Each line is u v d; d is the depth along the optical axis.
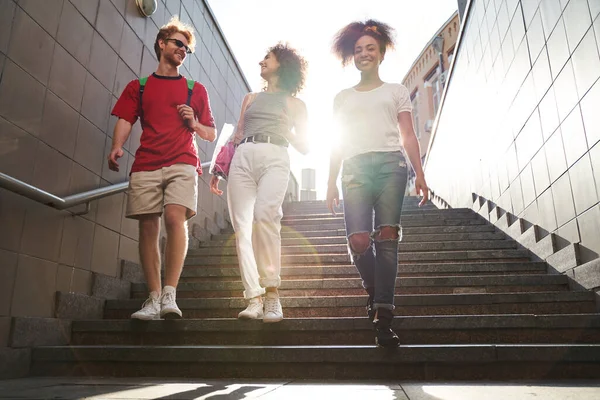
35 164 2.38
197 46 4.95
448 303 2.60
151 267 2.43
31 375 2.07
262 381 1.84
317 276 3.43
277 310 2.22
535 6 3.59
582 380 1.75
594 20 2.65
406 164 2.09
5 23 2.22
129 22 3.53
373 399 1.27
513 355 1.84
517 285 2.98
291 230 5.29
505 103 4.43
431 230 4.74
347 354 1.91
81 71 2.85
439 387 1.56
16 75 2.28
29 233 2.30
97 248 2.92
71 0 2.79
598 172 2.65
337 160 2.25
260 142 2.37
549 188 3.41
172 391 1.47
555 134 3.27
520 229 3.99
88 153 2.87
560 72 3.15
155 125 2.47
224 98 5.83
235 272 3.45
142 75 3.70
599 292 2.54
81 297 2.63
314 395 1.37
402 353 1.89
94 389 1.51
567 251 3.03
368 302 2.13
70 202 2.44
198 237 4.67
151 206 2.40
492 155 4.92
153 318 2.35
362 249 1.97
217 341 2.25
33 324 2.19
